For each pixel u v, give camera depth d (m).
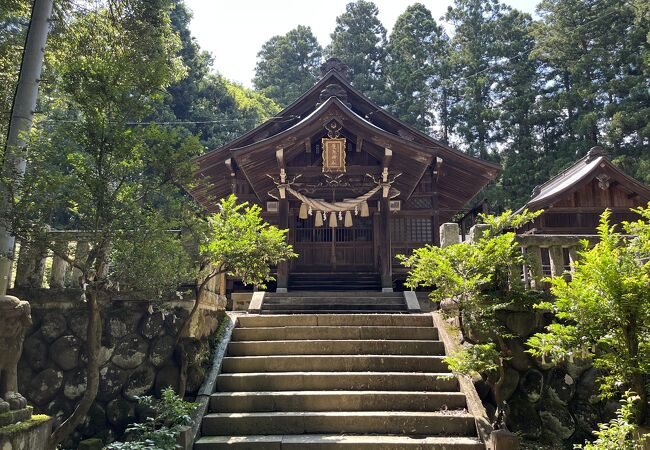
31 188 4.73
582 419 6.16
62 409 6.36
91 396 4.80
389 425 5.81
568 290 5.14
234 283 14.25
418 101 32.84
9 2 8.84
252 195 14.72
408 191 13.44
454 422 5.77
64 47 9.83
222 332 7.77
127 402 6.42
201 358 6.76
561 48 31.44
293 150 12.17
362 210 12.20
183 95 29.34
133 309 6.86
